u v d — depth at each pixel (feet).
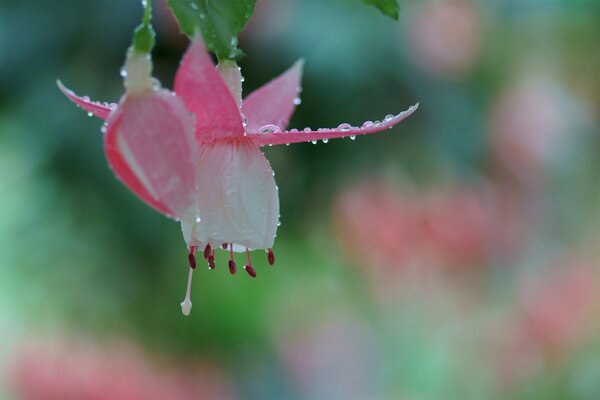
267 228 1.42
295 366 3.68
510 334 3.41
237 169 1.42
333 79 2.18
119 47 2.18
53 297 2.85
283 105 1.50
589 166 3.82
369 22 2.23
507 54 2.85
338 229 3.11
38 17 2.21
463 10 2.53
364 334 3.85
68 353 3.06
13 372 3.07
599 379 3.20
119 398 3.04
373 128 1.41
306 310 3.67
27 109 2.23
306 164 2.33
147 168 1.37
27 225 2.48
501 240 3.39
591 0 3.36
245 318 3.39
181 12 1.42
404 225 3.13
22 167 2.43
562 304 3.36
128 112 1.38
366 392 3.80
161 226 2.33
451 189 2.95
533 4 3.12
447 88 2.42
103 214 2.30
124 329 2.93
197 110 1.41
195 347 3.24
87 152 2.23
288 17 2.18
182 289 2.57
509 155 3.01
